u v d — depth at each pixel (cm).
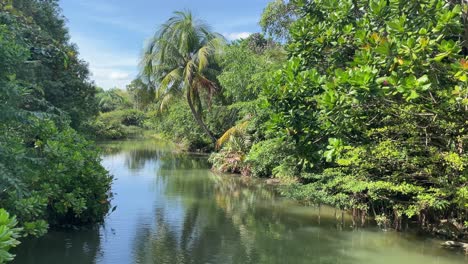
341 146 475
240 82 1511
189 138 2480
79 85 1358
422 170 655
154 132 4275
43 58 745
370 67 401
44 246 627
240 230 752
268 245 662
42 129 631
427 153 651
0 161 450
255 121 1334
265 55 1608
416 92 384
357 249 647
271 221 821
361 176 744
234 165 1537
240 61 1581
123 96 5962
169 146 2930
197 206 955
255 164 1406
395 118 631
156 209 910
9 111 472
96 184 748
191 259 588
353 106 466
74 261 567
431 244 675
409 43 398
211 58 1886
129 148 2711
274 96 493
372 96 425
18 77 661
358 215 839
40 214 611
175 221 807
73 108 1283
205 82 1844
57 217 710
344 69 563
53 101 1163
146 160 1995
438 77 452
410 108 557
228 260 587
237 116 1881
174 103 2256
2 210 238
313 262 585
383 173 736
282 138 507
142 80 2003
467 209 645
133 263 565
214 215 869
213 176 1462
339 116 442
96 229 730
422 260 600
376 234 732
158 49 1891
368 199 826
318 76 474
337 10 562
